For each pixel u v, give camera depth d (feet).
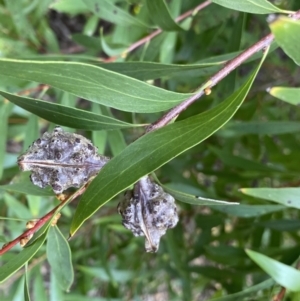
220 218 0.68
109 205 0.73
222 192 0.72
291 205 0.42
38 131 0.59
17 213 0.66
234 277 0.66
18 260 0.33
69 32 1.05
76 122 0.37
